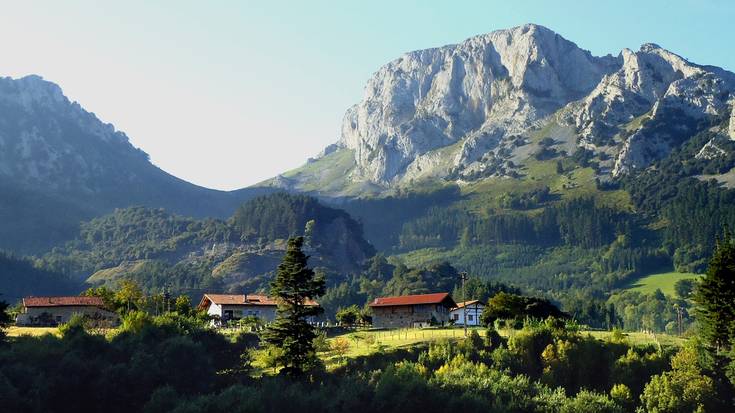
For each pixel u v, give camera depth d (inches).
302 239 4894.2
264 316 7672.2
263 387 4183.1
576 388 5315.0
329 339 5964.6
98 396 4065.0
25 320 6865.2
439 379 4488.2
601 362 5457.7
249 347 5403.5
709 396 4923.7
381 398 4121.6
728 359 5221.5
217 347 4958.2
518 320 6481.3
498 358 5383.9
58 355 4296.3
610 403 4375.0
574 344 5472.4
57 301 7071.9
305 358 4731.8
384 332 6417.3
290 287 4798.2
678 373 5029.5
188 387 4328.3
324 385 4468.5
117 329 5162.4
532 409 4264.3
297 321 4768.7
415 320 7431.1
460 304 7795.3
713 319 5556.1
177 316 5413.4
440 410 4156.0
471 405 4138.8
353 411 4062.5
